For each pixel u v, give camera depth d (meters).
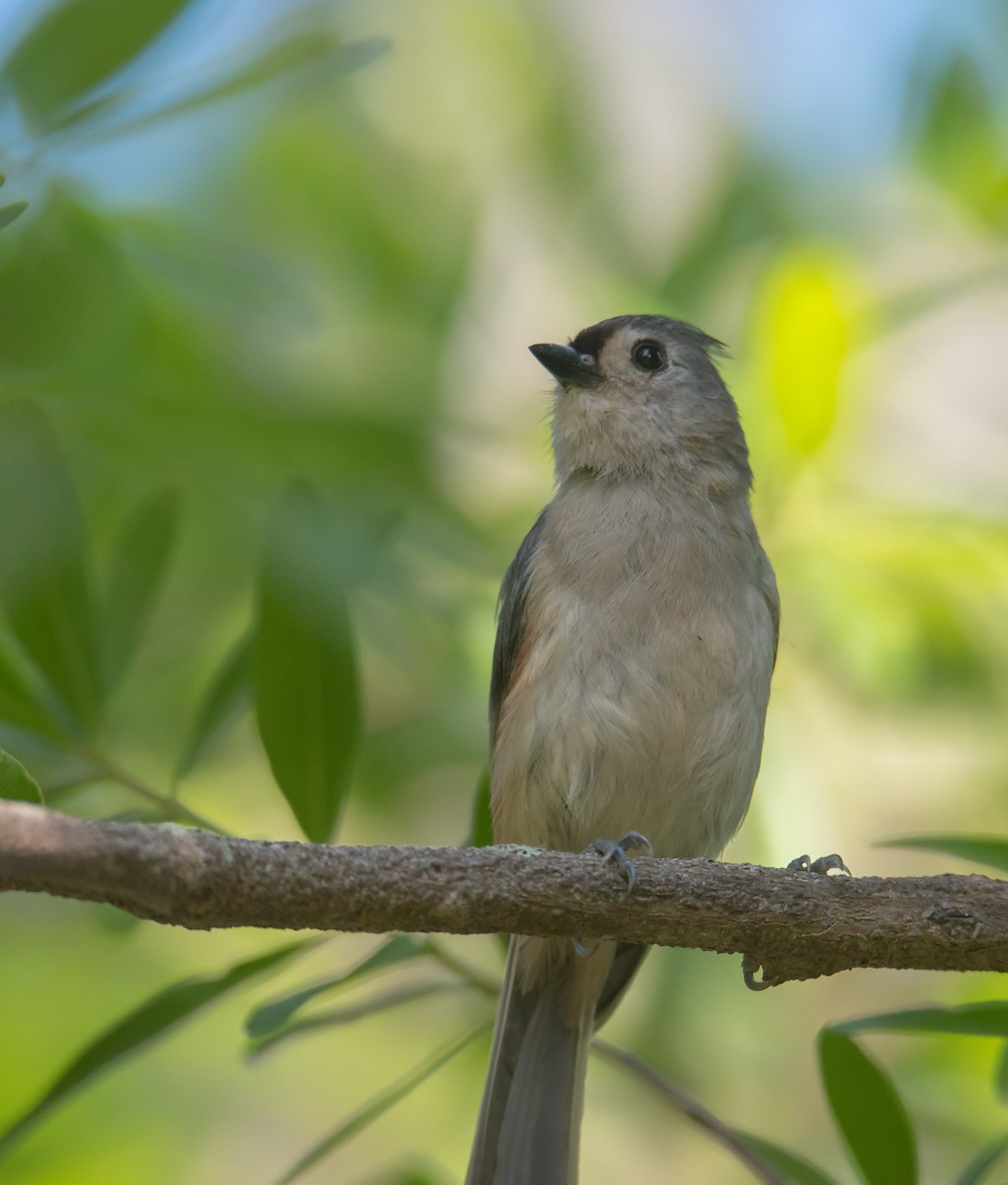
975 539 10.44
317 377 8.95
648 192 12.30
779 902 6.97
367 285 10.25
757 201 11.41
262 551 7.41
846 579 10.38
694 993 11.20
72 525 7.33
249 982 7.58
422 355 9.88
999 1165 9.98
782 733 10.45
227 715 8.02
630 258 11.88
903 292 10.97
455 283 10.32
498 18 12.77
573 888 6.78
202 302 8.02
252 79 7.00
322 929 6.34
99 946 11.40
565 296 11.98
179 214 9.59
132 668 10.12
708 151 12.08
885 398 11.38
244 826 11.17
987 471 11.37
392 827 10.86
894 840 7.79
